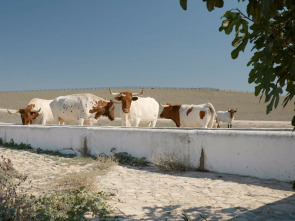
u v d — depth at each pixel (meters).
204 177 7.04
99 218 4.21
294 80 2.54
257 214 4.30
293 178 6.20
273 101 2.31
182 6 2.06
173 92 94.44
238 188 5.89
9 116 41.84
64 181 6.38
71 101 15.02
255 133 6.87
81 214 3.98
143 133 9.32
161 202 5.04
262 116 49.12
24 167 8.70
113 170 8.10
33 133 13.52
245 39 2.53
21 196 4.50
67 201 4.62
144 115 14.59
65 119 15.69
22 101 79.25
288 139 6.30
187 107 14.27
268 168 6.59
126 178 7.06
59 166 8.88
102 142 10.59
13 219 3.75
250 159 6.91
